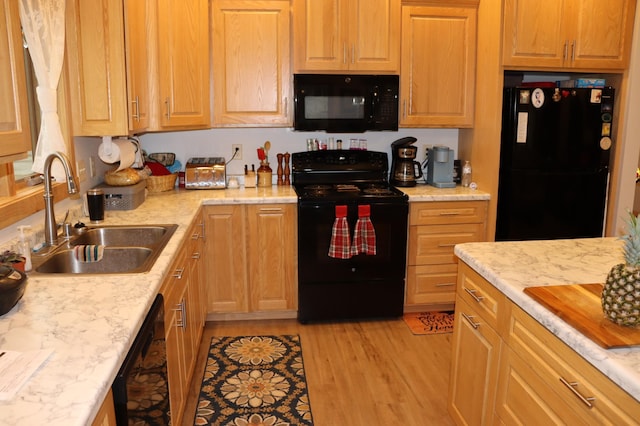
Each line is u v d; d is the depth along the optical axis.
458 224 3.29
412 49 3.33
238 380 2.61
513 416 1.60
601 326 1.23
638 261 1.22
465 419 2.00
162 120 2.79
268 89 3.29
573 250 1.95
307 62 3.23
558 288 1.49
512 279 1.61
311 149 3.61
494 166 3.24
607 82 3.37
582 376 1.23
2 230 1.79
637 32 3.18
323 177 3.56
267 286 3.24
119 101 2.36
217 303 3.24
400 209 3.17
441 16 3.32
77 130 2.36
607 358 1.11
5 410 0.88
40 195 2.05
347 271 3.22
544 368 1.41
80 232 2.17
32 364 1.03
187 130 3.39
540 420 1.44
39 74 1.93
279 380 2.61
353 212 3.13
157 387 1.51
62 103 2.29
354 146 3.72
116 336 1.18
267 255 3.20
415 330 3.19
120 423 1.14
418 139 3.79
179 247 2.04
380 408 2.37
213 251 3.16
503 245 2.03
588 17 3.15
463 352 2.00
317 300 3.25
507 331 1.63
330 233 3.15
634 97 3.24
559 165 3.25
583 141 3.24
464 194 3.26
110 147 2.50
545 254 1.89
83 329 1.22
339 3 3.19
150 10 2.65
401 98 3.37
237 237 3.16
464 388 2.00
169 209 2.73
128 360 1.20
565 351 1.30
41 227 2.06
